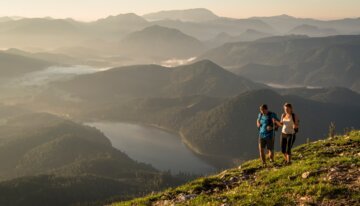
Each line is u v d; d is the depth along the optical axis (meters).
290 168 22.75
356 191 17.31
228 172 26.59
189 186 24.06
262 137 26.27
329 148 27.39
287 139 25.39
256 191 19.72
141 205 22.06
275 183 20.70
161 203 22.09
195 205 19.81
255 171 25.52
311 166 21.94
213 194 21.89
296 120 25.23
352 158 22.12
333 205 16.52
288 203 17.44
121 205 23.39
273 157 26.55
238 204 18.38
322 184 18.39
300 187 18.81
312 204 16.92
